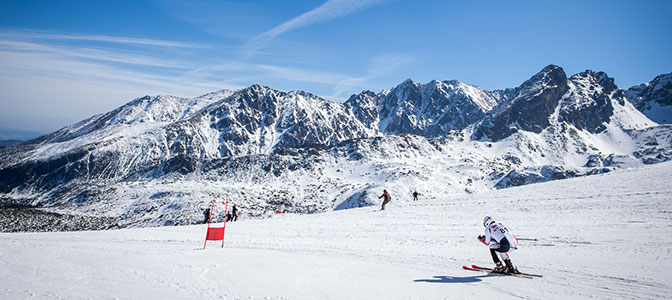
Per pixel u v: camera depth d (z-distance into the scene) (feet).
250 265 35.32
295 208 465.88
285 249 49.14
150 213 474.08
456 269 34.76
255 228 75.61
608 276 30.09
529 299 24.45
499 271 32.60
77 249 47.60
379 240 56.59
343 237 60.80
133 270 32.71
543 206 87.10
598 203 82.38
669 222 56.65
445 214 88.58
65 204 606.96
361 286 27.63
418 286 27.86
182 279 29.35
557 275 31.24
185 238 61.72
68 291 25.13
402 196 440.04
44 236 67.26
